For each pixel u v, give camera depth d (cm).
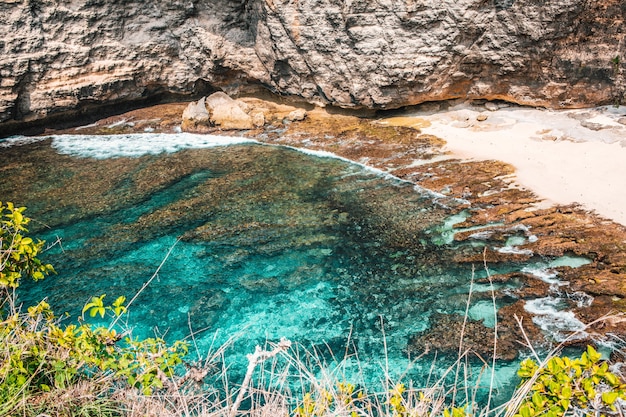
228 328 1071
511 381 898
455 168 1611
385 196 1508
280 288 1179
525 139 1716
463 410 472
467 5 1745
